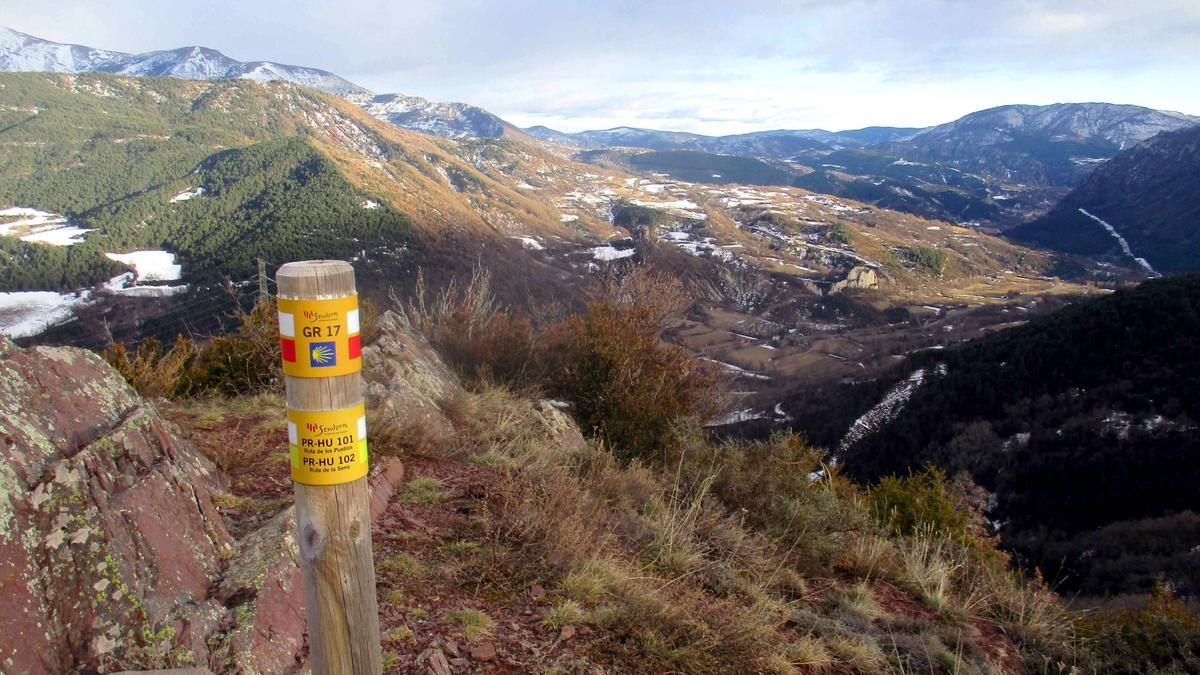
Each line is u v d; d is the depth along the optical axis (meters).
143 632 1.96
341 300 1.35
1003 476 37.31
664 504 4.91
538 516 3.72
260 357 6.37
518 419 6.21
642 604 3.18
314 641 1.46
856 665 3.38
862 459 42.59
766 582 4.03
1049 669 4.05
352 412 1.40
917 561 5.07
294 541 2.63
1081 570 24.94
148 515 2.23
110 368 2.70
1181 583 19.33
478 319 9.13
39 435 2.12
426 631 2.69
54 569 1.88
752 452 6.15
